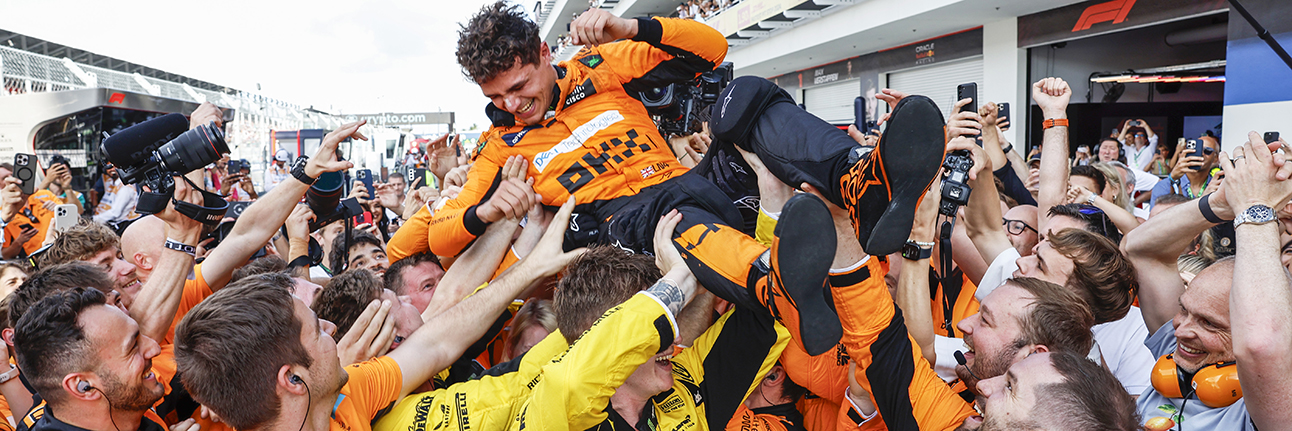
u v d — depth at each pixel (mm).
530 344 2184
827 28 13453
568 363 1559
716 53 2342
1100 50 11164
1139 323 2508
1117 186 4457
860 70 15609
